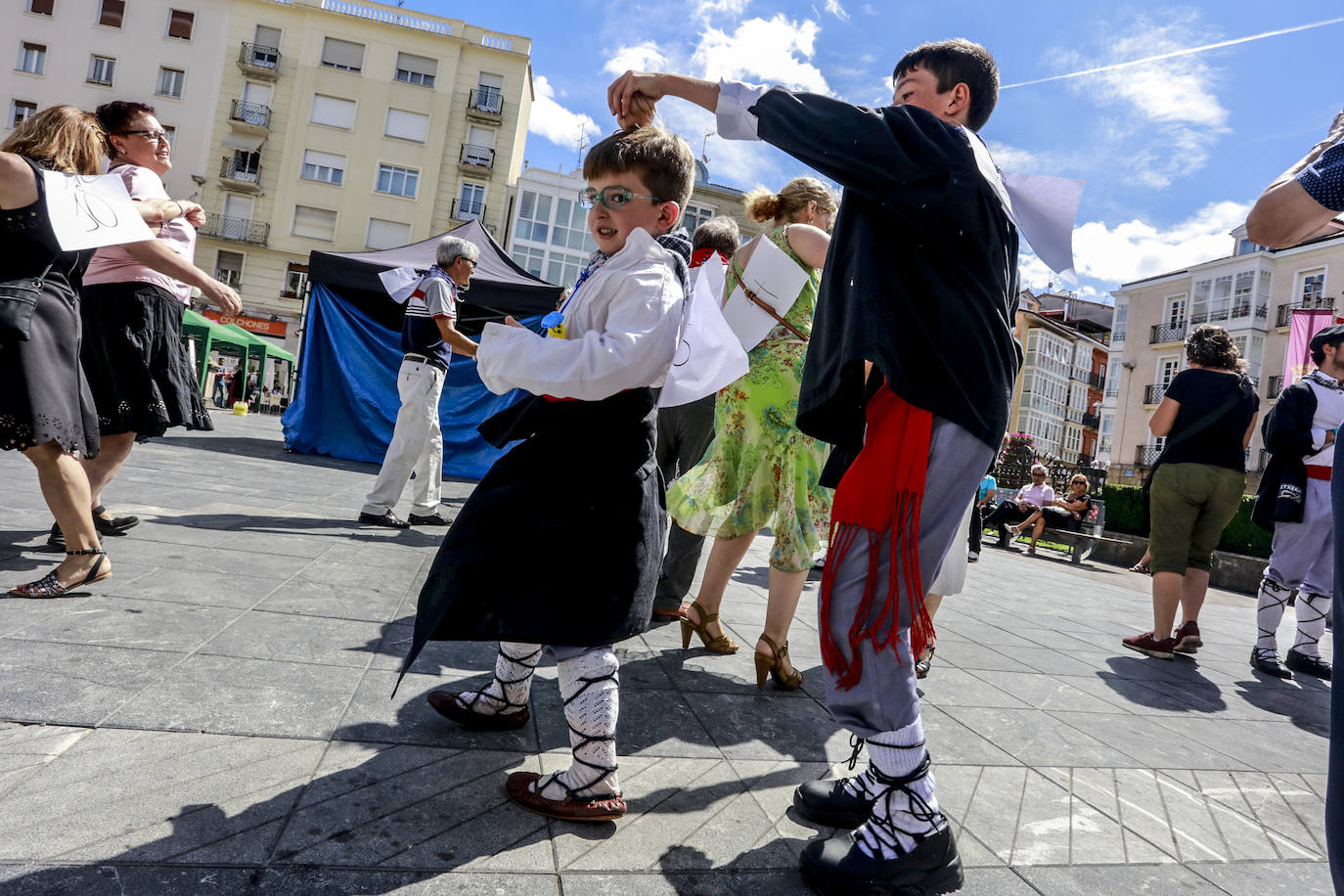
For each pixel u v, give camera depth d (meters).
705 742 2.01
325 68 33.22
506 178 34.88
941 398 1.39
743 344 2.61
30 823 1.28
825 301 1.54
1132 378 36.53
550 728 1.96
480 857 1.36
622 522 1.58
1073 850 1.68
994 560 9.50
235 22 32.88
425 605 1.53
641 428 1.63
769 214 2.83
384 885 1.24
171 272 2.92
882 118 1.42
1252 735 2.76
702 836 1.54
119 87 32.41
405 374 4.65
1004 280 1.50
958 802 1.85
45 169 2.44
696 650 2.88
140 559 3.01
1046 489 13.05
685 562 3.29
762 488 2.61
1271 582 3.91
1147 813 1.93
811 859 1.43
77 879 1.15
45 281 2.43
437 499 4.91
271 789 1.49
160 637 2.19
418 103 33.94
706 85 1.59
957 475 1.43
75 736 1.59
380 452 9.47
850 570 1.45
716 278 2.56
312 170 33.47
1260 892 1.60
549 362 1.48
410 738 1.79
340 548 3.73
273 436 12.34
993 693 2.82
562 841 1.45
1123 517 14.40
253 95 33.09
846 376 1.44
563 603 1.52
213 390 28.33
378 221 34.03
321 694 1.95
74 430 2.44
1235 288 32.31
